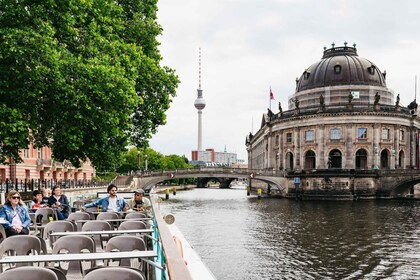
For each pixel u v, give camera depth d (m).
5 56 20.31
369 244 36.19
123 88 23.86
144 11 36.09
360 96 104.38
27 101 21.95
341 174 87.50
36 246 9.35
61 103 21.64
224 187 184.88
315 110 97.56
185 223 49.94
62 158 28.14
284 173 97.38
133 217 14.63
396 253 32.66
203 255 32.44
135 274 6.07
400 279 25.91
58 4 22.94
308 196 89.25
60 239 9.00
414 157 99.38
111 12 29.55
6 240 9.24
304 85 112.50
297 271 27.77
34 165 58.53
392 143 95.56
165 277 6.44
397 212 60.44
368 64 109.31
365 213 59.38
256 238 39.50
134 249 9.00
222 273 27.38
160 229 8.44
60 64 21.67
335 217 54.97
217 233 42.44
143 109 34.66
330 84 106.44
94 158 28.94
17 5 21.20
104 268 6.13
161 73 34.62
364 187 88.12
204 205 75.94
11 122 20.59
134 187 87.00
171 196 107.38
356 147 94.44
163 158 156.12
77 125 23.22
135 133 35.91
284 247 35.25
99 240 12.55
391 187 88.31
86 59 23.69
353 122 94.00
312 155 102.44
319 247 35.09
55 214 15.83
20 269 6.23
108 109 23.62
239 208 69.25
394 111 95.50
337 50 113.94
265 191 119.81
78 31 24.86
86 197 34.56
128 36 34.06
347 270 27.95
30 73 20.67
